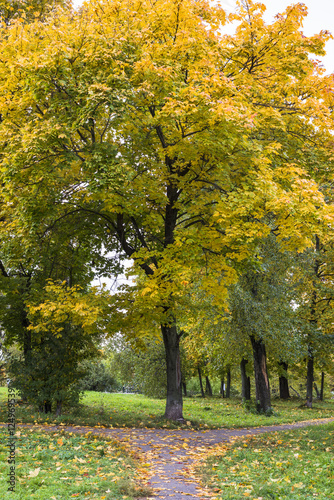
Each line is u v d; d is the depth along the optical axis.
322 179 12.42
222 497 5.46
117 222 13.12
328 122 11.20
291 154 11.84
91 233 14.41
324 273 25.31
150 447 9.38
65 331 13.59
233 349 20.08
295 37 11.10
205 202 11.08
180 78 10.77
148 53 10.30
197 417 16.81
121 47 10.36
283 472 6.90
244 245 10.27
